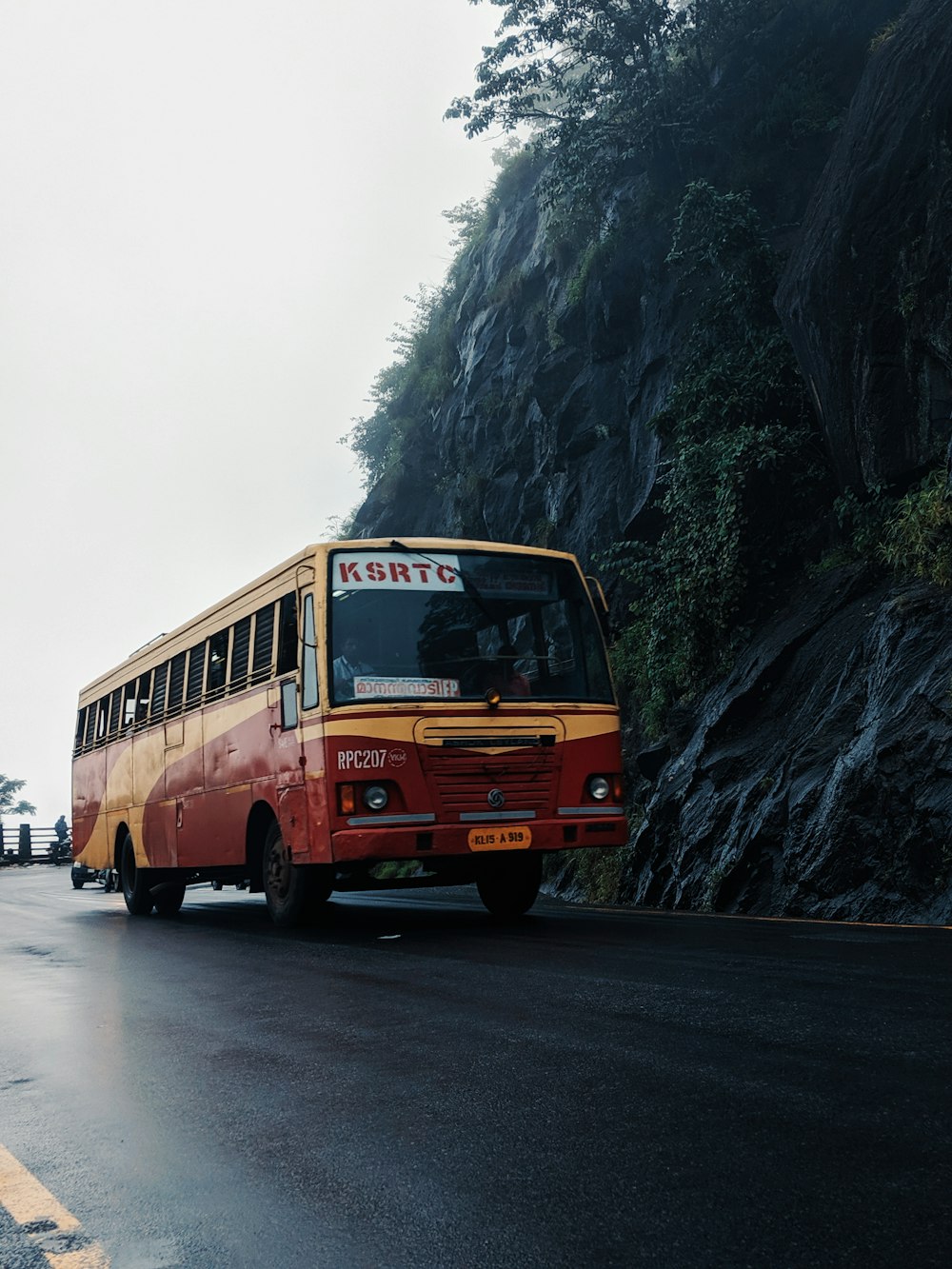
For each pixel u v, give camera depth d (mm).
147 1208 3434
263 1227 3213
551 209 27391
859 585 14719
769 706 14641
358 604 10406
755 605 16594
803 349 15797
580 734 10570
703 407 17594
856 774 11211
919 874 10250
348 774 9859
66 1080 5195
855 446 14977
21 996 7875
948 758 10375
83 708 20234
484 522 29031
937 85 14117
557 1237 2994
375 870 21250
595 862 16953
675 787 15211
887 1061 4473
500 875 12008
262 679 11656
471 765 10086
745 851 12484
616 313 23547
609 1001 6117
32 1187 3686
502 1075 4672
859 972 6688
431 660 10312
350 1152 3824
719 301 18703
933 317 13773
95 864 18547
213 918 14672
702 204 18625
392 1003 6535
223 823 12750
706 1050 4836
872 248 14453
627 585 21797
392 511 34375
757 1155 3488
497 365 30266
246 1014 6559
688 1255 2830
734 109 22797
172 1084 4949
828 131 21203
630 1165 3480
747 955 7684
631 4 22969
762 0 23484
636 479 22500
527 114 24422
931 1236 2844
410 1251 2973
